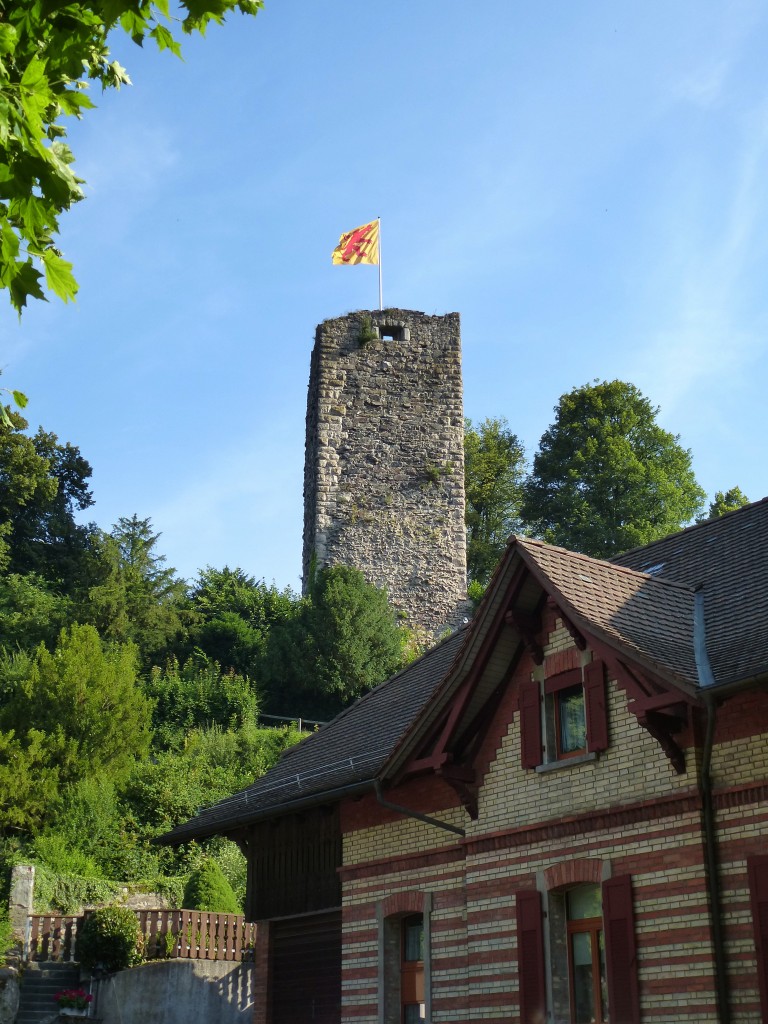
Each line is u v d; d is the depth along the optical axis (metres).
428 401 51.16
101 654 37.16
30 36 6.21
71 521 64.50
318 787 16.64
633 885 12.54
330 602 45.75
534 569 13.62
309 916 17.64
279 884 18.17
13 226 6.06
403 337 51.69
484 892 14.26
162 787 34.03
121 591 52.16
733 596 14.24
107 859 30.88
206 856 32.16
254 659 49.56
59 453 68.44
